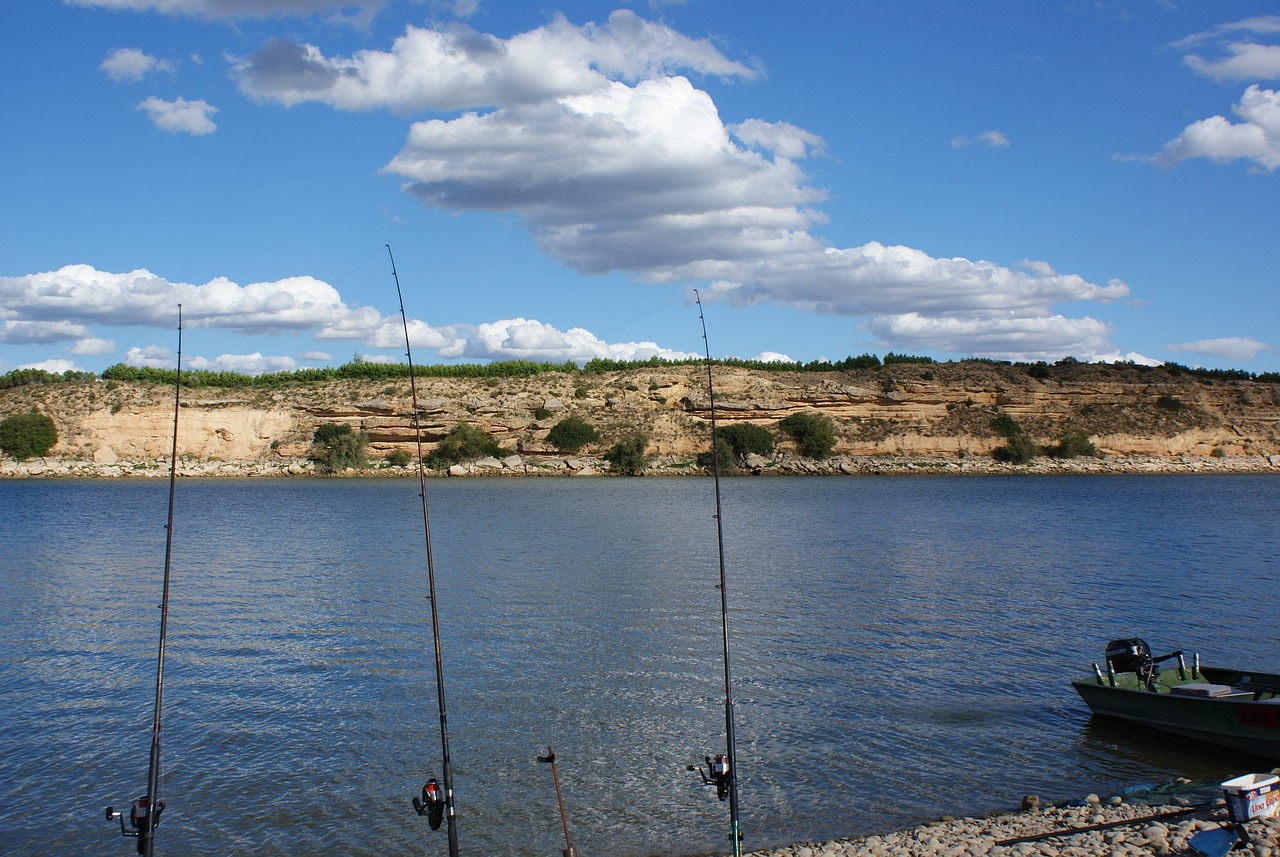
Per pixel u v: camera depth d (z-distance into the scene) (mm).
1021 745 23484
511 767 22000
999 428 151250
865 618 36938
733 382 157750
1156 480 133500
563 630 34656
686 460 143875
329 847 18312
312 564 50938
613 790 20766
